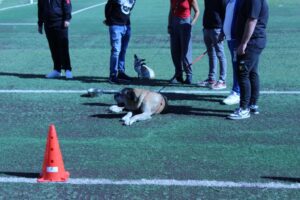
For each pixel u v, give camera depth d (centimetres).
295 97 970
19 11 2691
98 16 2403
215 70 1053
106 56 1444
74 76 1183
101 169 638
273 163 653
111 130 792
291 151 695
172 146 718
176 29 1062
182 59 1081
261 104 924
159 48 1558
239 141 736
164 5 2867
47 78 1159
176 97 984
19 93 1023
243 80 829
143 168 640
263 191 573
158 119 845
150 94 852
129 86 1080
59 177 605
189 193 570
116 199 559
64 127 809
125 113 880
